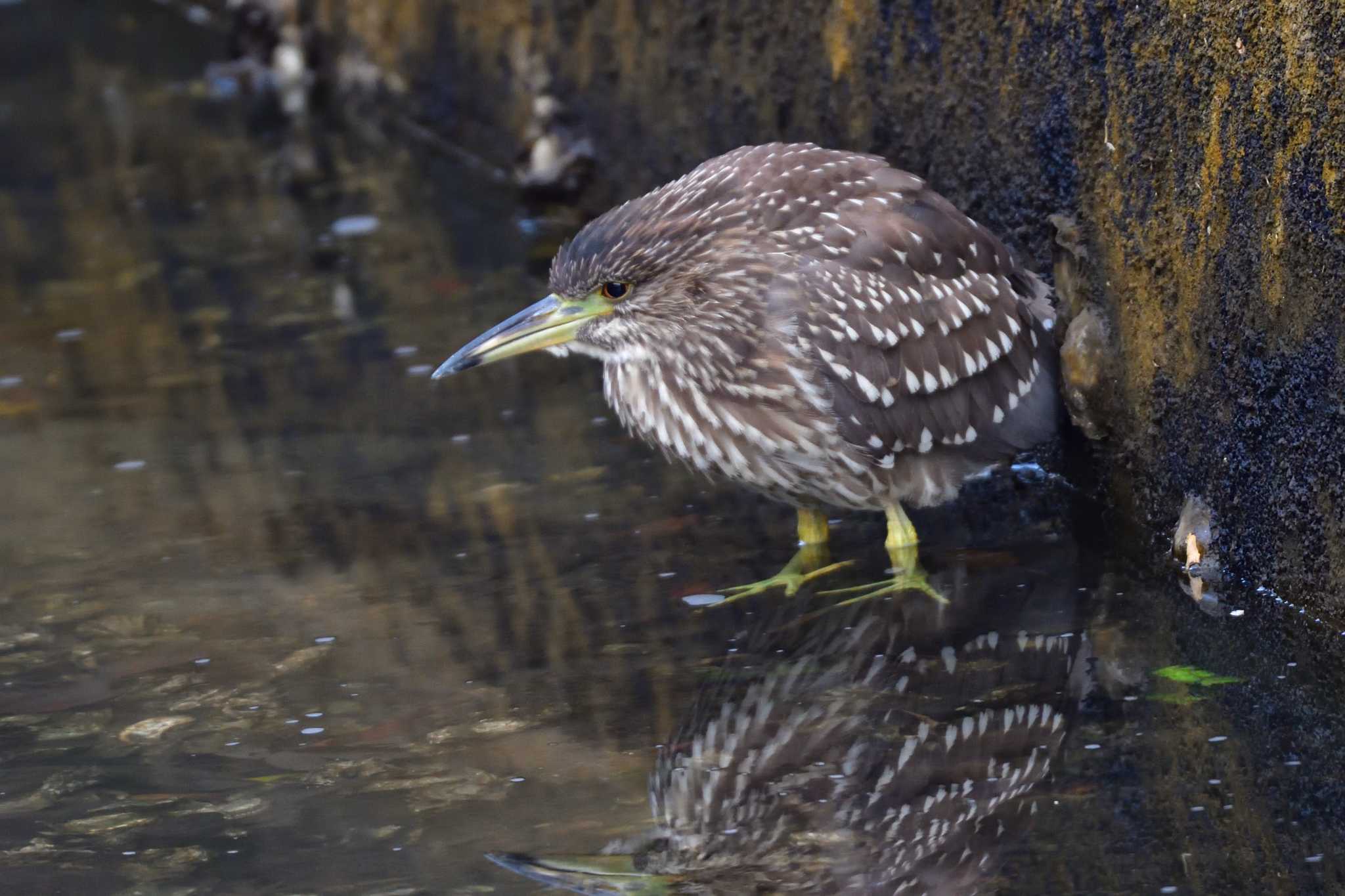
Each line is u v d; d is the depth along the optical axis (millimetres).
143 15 23625
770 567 9367
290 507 10336
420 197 16719
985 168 10359
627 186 15133
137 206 16672
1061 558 9289
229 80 20594
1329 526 7828
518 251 15023
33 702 8086
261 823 6906
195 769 7398
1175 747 7207
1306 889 6156
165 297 14273
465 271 14562
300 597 9148
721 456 9469
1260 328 8062
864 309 9070
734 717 7672
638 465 10828
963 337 9398
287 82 20297
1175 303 8820
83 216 16406
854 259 9195
